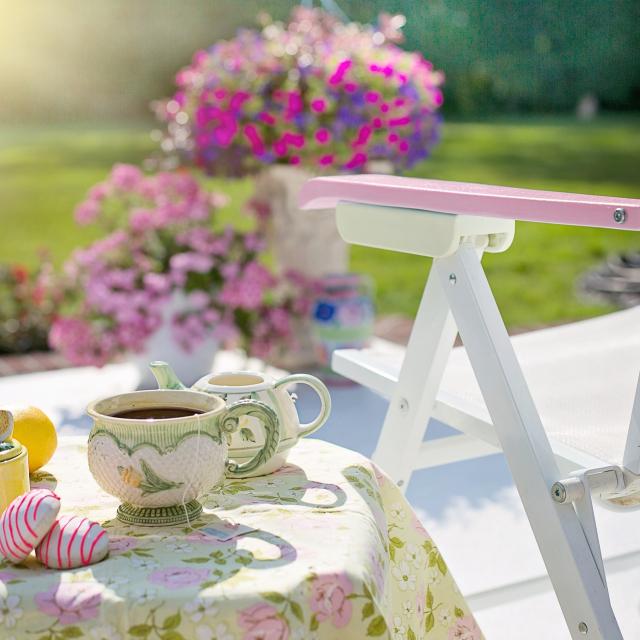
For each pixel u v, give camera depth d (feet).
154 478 3.13
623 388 5.03
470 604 5.36
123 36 25.40
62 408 10.42
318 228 11.28
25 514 2.87
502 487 8.45
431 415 4.84
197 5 25.16
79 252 10.66
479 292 4.19
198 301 10.41
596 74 30.19
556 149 30.27
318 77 10.56
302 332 11.73
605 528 7.48
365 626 2.85
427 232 4.25
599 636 3.73
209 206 11.16
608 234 26.27
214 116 10.77
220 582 2.79
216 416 3.26
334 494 3.48
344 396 10.83
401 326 15.44
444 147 30.12
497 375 4.07
